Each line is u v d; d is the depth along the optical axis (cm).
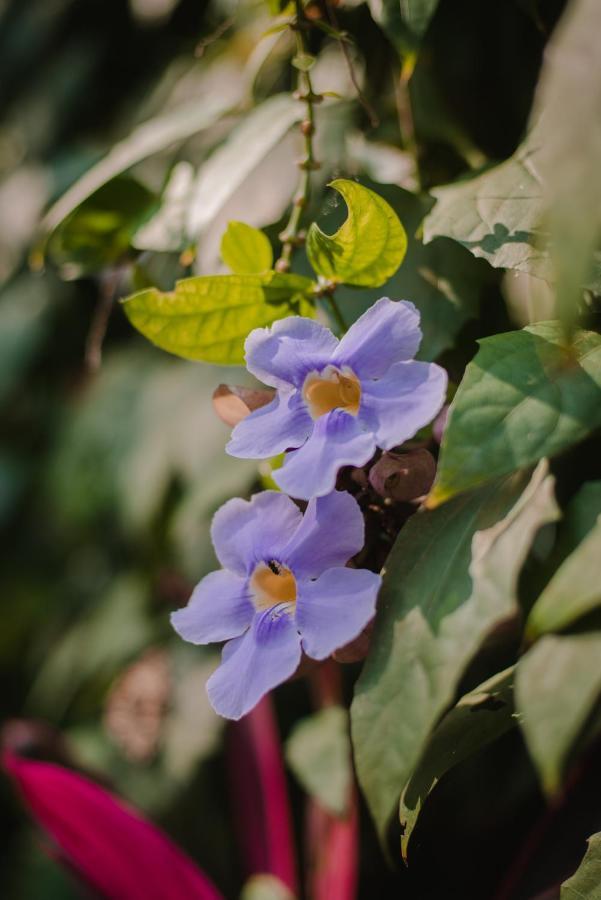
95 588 99
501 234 43
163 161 68
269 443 40
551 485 39
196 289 45
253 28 67
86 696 90
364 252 45
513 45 52
